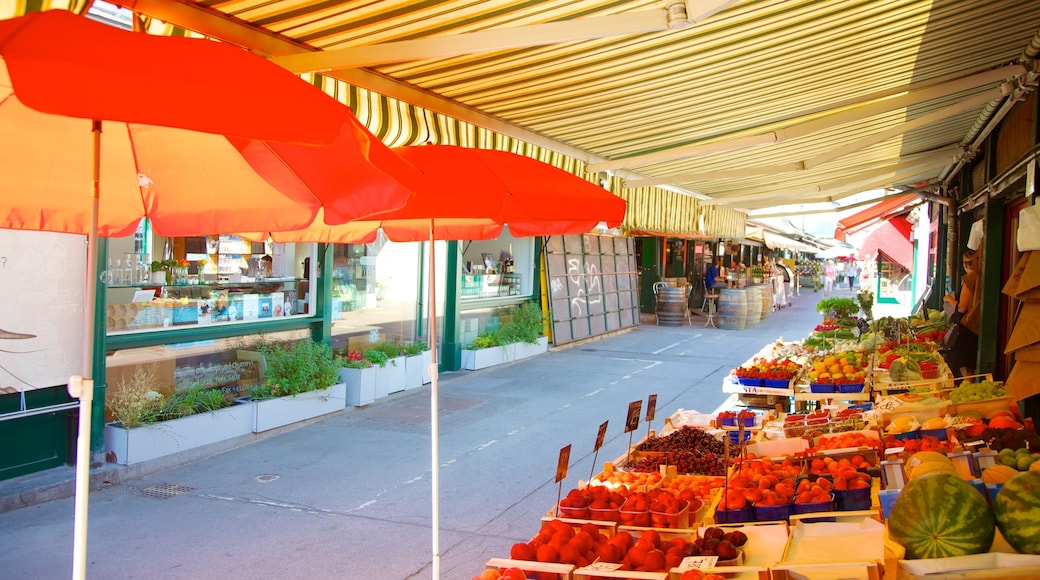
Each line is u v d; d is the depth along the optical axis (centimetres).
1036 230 591
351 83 396
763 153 898
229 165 327
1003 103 737
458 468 791
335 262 1141
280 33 352
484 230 560
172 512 646
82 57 194
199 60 218
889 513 337
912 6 454
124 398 768
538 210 412
